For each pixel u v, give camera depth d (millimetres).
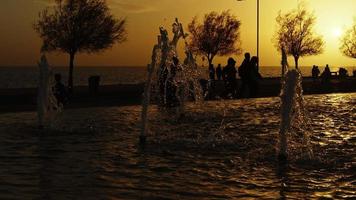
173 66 20188
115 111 20375
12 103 25609
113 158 9922
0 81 99875
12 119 17188
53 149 10953
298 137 12531
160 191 7391
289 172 8789
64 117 17688
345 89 40312
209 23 76125
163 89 21562
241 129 14461
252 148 11180
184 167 9125
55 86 20781
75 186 7605
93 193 7207
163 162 9562
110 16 48906
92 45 48250
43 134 13367
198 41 76438
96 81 33031
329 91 37750
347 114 19234
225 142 11945
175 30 14422
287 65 12297
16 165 9156
